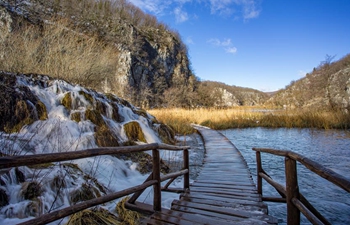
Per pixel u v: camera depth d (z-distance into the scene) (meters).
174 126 14.37
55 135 5.35
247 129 18.16
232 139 13.44
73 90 7.33
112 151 2.35
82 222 3.04
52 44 10.15
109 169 5.05
